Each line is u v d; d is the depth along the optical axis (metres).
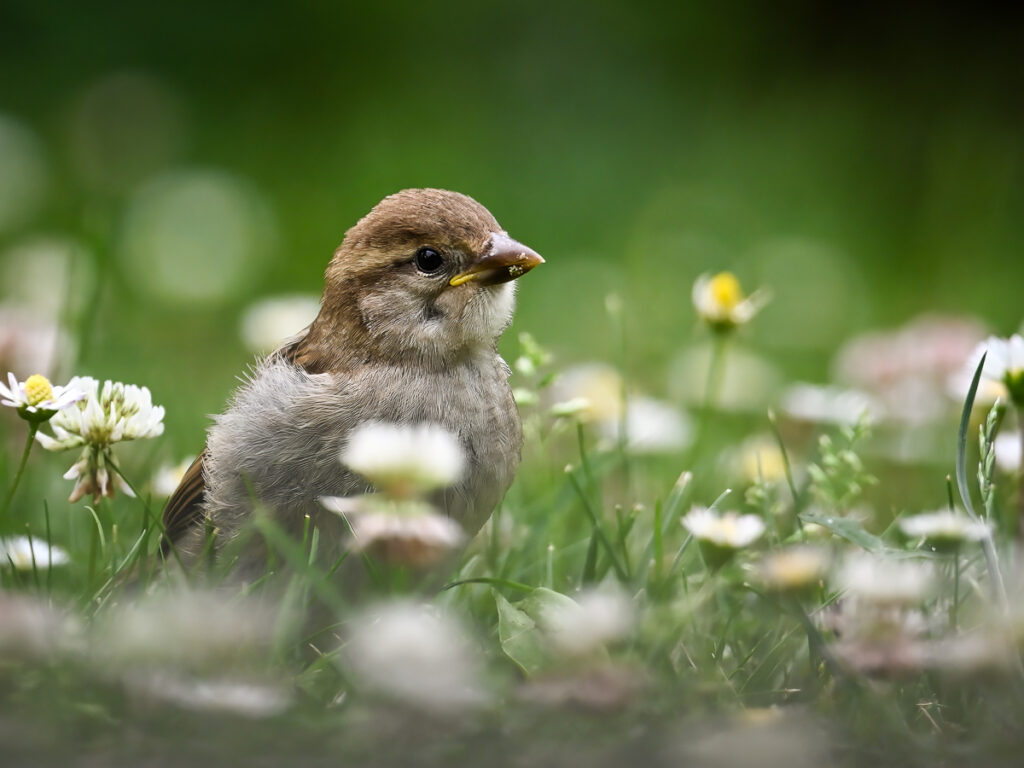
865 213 19.81
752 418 11.79
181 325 15.08
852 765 4.88
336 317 7.06
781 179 20.55
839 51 23.19
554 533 8.02
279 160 20.30
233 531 6.73
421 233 6.96
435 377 6.90
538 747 4.93
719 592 6.61
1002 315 16.34
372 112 21.66
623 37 23.31
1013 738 5.02
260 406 6.73
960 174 20.53
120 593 6.09
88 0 21.98
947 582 6.40
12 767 4.58
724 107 22.48
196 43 22.17
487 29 23.30
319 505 6.59
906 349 10.55
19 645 5.01
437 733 4.95
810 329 15.79
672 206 19.47
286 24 22.69
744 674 5.94
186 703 4.92
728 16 23.56
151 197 17.84
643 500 9.13
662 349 14.27
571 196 19.83
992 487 6.14
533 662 5.57
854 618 5.64
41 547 6.77
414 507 5.20
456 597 6.68
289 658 5.89
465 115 21.80
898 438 10.14
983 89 22.14
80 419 6.52
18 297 13.72
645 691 5.18
